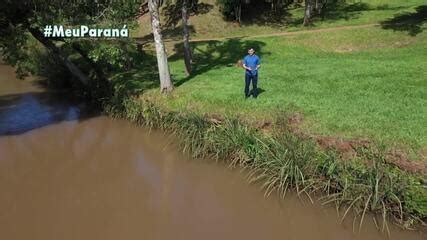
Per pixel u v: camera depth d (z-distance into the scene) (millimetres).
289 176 12320
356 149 12430
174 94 19203
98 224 11625
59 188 13938
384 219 10430
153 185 13883
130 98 19609
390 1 40062
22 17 19734
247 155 13812
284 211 11820
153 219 11789
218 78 21266
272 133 14172
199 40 32531
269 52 27922
